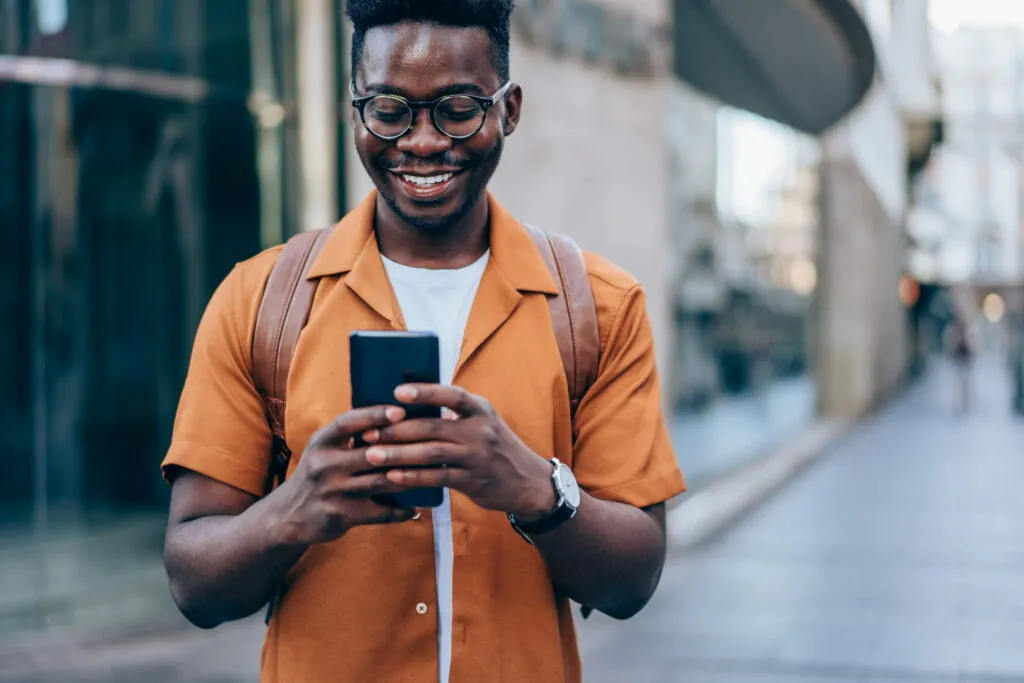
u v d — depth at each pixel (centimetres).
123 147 590
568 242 154
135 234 601
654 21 636
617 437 145
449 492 140
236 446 142
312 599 140
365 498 122
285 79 546
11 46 571
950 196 5334
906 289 2903
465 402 120
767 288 1180
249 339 144
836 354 1725
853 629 502
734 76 983
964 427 1616
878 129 2005
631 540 138
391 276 146
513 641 141
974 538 727
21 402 614
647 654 462
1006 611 535
